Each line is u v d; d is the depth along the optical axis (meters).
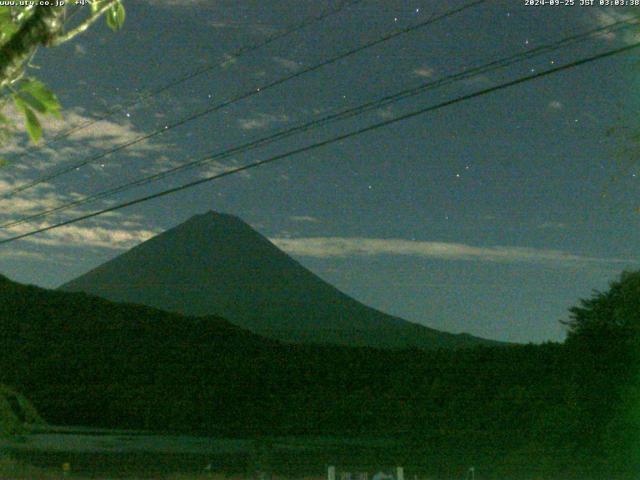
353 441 25.69
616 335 28.77
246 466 22.66
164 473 21.30
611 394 25.81
